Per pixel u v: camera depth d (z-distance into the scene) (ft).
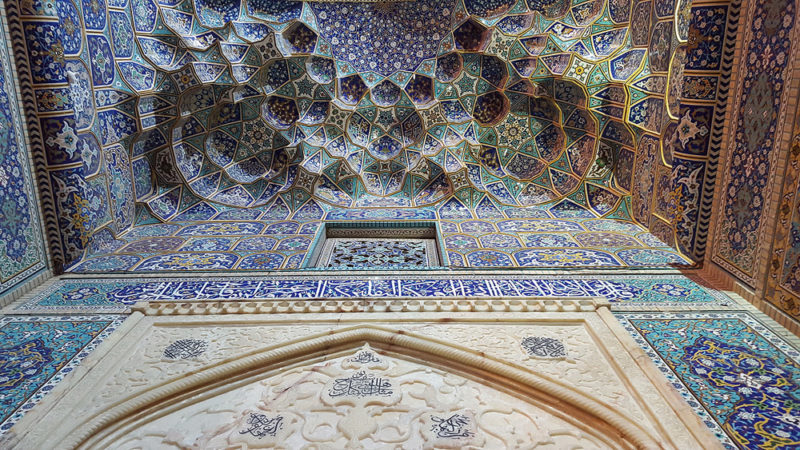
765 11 7.69
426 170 13.51
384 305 7.38
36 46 8.38
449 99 13.38
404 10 12.64
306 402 5.76
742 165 8.16
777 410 5.22
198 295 7.92
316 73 13.00
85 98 9.50
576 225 11.50
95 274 8.86
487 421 5.45
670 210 9.93
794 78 6.98
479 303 7.41
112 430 5.26
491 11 12.37
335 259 10.87
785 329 6.80
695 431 4.90
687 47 8.87
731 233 8.32
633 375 5.72
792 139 6.94
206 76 11.75
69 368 6.04
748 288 7.73
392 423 5.42
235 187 13.32
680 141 9.26
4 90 8.12
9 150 8.16
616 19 11.44
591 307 7.32
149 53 11.03
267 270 9.01
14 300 7.83
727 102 8.63
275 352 6.30
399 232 12.07
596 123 12.19
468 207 13.05
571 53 11.51
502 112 13.29
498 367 5.98
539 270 8.93
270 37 12.03
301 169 13.09
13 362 6.16
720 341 6.51
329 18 12.62
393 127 13.60
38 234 8.70
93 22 9.60
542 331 6.75
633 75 10.98
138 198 11.80
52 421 5.14
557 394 5.56
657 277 8.65
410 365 6.36
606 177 12.54
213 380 5.91
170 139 12.28
